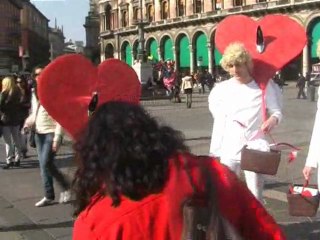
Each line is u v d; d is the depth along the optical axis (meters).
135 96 3.78
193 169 2.03
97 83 3.62
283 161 10.31
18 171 10.81
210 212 1.95
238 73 5.02
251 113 5.05
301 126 16.42
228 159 5.05
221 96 5.15
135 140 1.97
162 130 2.05
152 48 87.56
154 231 1.92
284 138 13.67
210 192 1.99
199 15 76.88
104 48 101.94
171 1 82.44
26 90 11.97
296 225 6.16
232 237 1.96
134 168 1.94
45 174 7.75
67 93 3.51
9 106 11.11
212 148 5.21
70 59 3.56
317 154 4.48
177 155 2.04
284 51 5.21
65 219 7.04
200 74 54.84
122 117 2.02
